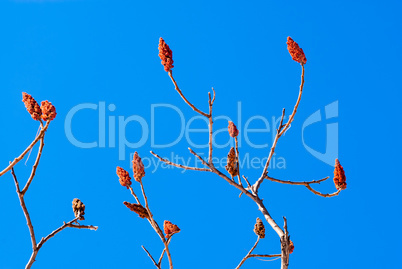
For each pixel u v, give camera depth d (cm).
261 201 549
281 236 490
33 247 505
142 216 523
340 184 596
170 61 505
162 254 548
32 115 493
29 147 482
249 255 652
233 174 570
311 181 603
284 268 482
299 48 553
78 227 538
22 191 502
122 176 510
